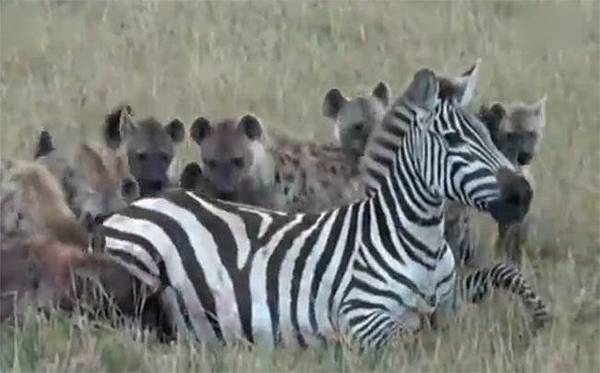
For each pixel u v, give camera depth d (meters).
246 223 12.73
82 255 12.48
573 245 15.20
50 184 13.33
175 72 21.33
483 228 15.46
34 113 19.28
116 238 12.66
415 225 12.41
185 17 24.03
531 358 11.91
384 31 23.70
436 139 12.35
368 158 13.78
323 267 12.48
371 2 24.88
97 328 12.10
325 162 15.70
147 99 19.89
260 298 12.46
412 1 25.06
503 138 16.08
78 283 12.35
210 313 12.50
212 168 15.70
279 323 12.44
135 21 23.70
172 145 16.16
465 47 22.88
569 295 13.64
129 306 12.43
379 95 16.78
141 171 15.92
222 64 21.52
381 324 12.33
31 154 17.00
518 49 23.09
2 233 12.98
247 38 23.19
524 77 21.31
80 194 14.72
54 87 20.56
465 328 12.52
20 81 20.98
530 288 13.19
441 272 12.59
